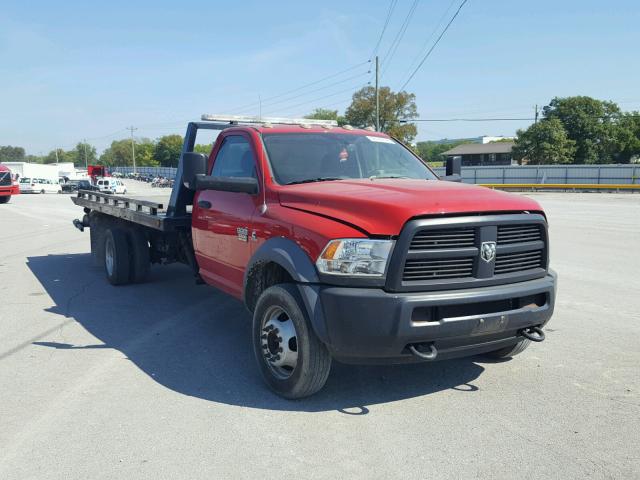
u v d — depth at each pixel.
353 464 3.32
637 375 4.71
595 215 20.91
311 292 3.89
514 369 4.88
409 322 3.66
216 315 6.89
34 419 3.97
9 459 3.42
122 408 4.14
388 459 3.37
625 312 6.74
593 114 65.56
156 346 5.65
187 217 6.65
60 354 5.41
